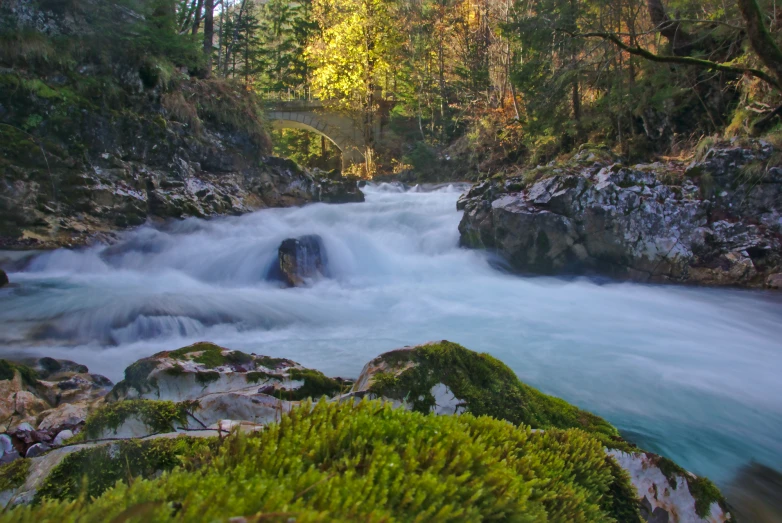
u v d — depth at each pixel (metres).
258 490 1.20
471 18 35.97
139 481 1.33
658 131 18.50
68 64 13.87
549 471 1.91
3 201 11.34
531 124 21.66
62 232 12.20
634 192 12.12
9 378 4.17
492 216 13.19
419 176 34.09
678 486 2.70
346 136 41.41
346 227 16.11
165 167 15.63
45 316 7.30
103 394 4.67
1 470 2.20
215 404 2.91
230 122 18.61
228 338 7.02
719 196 12.53
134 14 16.19
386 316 8.60
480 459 1.59
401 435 1.66
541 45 16.89
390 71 39.09
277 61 49.62
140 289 9.49
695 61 9.30
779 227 12.01
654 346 7.08
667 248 11.98
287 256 11.21
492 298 10.19
